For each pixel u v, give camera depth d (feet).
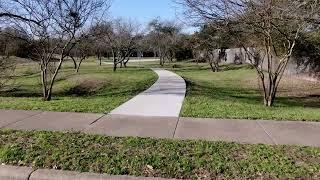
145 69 113.70
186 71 111.14
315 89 58.54
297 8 33.19
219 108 32.27
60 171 16.58
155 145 19.93
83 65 155.94
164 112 29.91
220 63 144.77
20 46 50.44
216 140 21.07
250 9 32.76
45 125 24.63
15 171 16.81
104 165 17.06
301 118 27.40
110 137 21.44
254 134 22.63
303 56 68.80
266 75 76.54
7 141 20.57
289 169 16.56
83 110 30.14
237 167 16.83
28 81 84.99
